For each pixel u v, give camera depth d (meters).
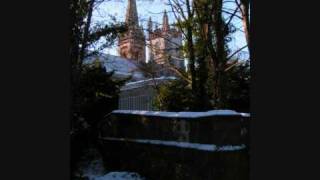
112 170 13.22
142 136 12.70
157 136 12.20
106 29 12.77
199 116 10.90
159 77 20.11
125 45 23.39
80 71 12.23
